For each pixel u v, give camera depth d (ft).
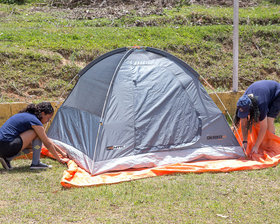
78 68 39.14
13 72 37.14
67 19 55.98
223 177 21.49
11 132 22.22
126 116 23.59
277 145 25.41
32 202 18.07
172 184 20.20
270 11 60.90
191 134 24.63
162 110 24.35
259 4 66.74
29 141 22.80
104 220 16.14
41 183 20.66
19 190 19.53
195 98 25.31
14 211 17.02
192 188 19.66
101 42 44.62
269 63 45.42
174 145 24.06
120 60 25.30
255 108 24.02
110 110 23.47
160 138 23.82
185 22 54.24
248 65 44.88
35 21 54.44
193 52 45.44
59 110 28.60
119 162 22.43
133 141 23.25
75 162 23.71
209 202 17.94
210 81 41.88
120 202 17.94
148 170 22.04
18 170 22.97
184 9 60.54
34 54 39.55
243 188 19.76
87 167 22.22
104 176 21.39
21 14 58.29
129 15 56.44
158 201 18.07
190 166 22.77
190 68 25.91
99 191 19.27
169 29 49.96
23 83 36.45
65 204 17.71
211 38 48.70
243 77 42.96
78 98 27.55
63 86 37.42
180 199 18.29
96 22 53.88
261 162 23.65
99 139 22.58
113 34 47.21
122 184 20.39
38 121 22.82
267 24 55.93
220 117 25.38
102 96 24.38
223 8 62.95
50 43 42.83
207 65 44.09
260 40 49.62
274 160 23.68
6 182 20.62
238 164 23.30
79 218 16.30
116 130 23.13
